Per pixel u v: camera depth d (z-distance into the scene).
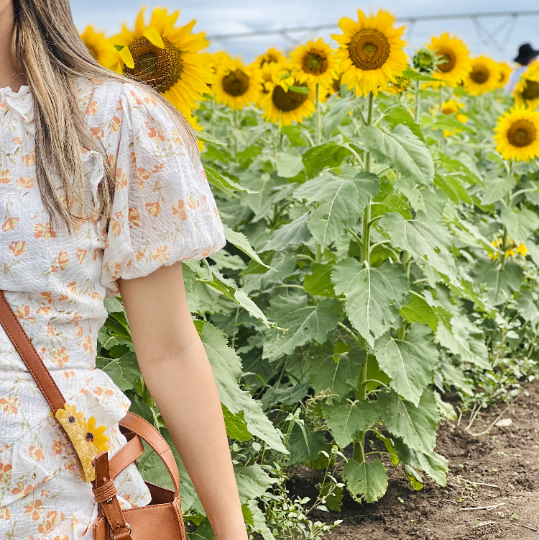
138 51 2.20
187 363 1.23
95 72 1.20
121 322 2.23
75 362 1.15
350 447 3.78
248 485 2.60
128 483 1.21
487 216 6.00
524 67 9.55
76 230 1.11
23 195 1.09
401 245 2.98
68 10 1.21
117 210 1.16
